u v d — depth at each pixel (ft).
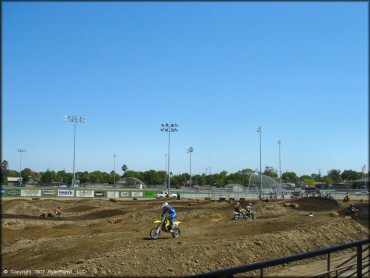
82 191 271.90
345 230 87.56
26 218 125.80
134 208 168.25
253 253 62.64
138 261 52.11
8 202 177.78
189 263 54.44
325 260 24.56
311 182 457.27
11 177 403.34
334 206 181.37
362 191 330.13
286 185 456.86
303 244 72.79
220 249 59.88
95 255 57.41
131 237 72.79
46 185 374.63
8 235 96.37
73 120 280.31
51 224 119.65
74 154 276.62
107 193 279.90
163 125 299.17
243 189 377.71
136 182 423.23
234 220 112.16
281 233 75.05
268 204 159.84
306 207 174.50
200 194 297.94
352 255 26.89
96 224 120.67
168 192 282.15
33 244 77.10
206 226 91.35
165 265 52.65
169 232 71.72
